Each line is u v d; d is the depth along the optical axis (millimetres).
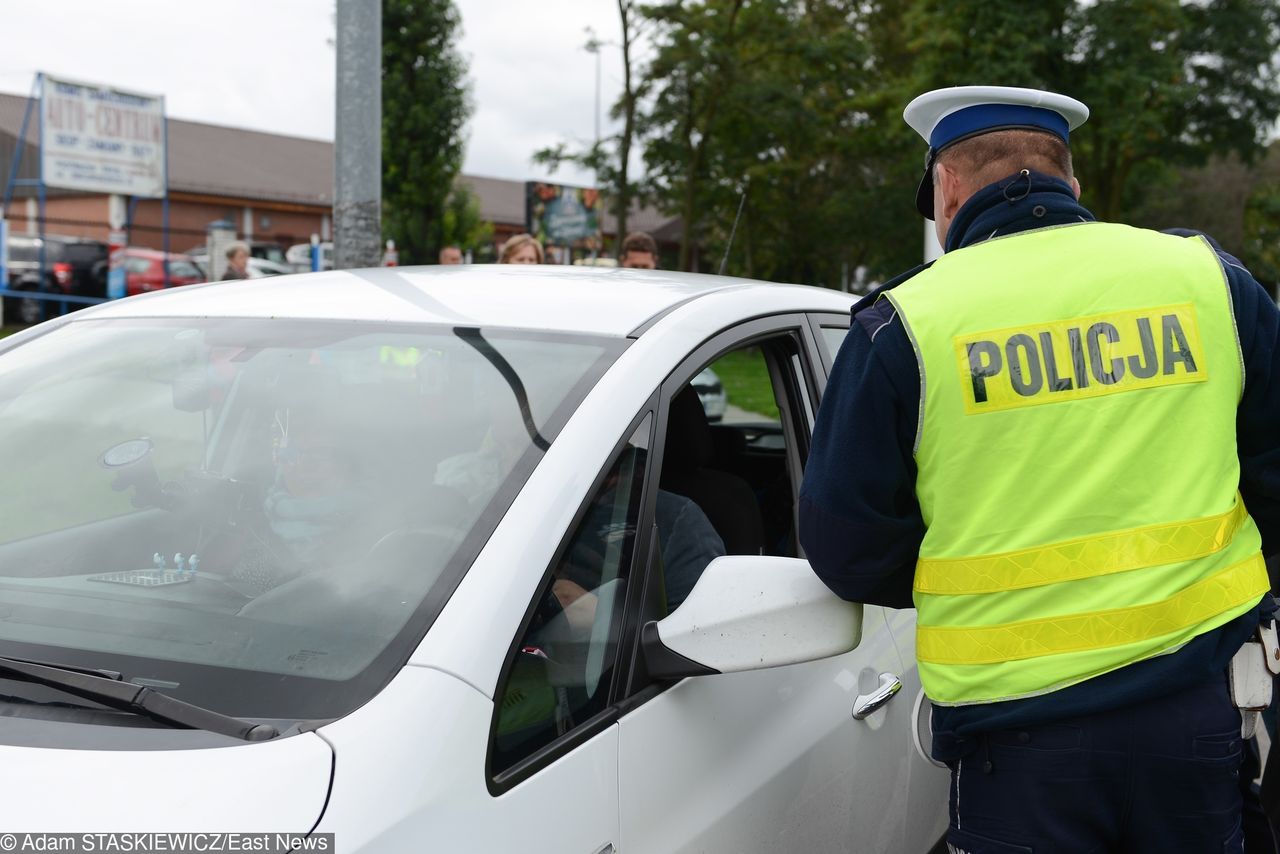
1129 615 1653
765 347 2436
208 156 41125
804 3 26469
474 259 32812
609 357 1921
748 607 1725
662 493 2342
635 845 1643
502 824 1416
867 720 2256
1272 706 2336
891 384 1723
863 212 30594
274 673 1506
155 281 20688
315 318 2178
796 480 2445
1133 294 1743
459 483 1726
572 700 1611
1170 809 1702
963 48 24156
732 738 1893
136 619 1636
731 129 24078
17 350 2328
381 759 1351
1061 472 1683
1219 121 25891
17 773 1328
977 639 1701
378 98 5770
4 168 34438
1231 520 1747
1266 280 41906
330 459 1828
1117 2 22812
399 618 1539
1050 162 1875
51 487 1934
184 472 1926
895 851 2389
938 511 1729
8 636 1610
